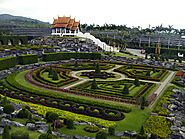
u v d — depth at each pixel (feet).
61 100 127.34
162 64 266.98
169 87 163.22
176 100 133.39
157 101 133.18
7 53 240.94
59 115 101.76
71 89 152.46
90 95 139.44
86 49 336.49
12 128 76.69
